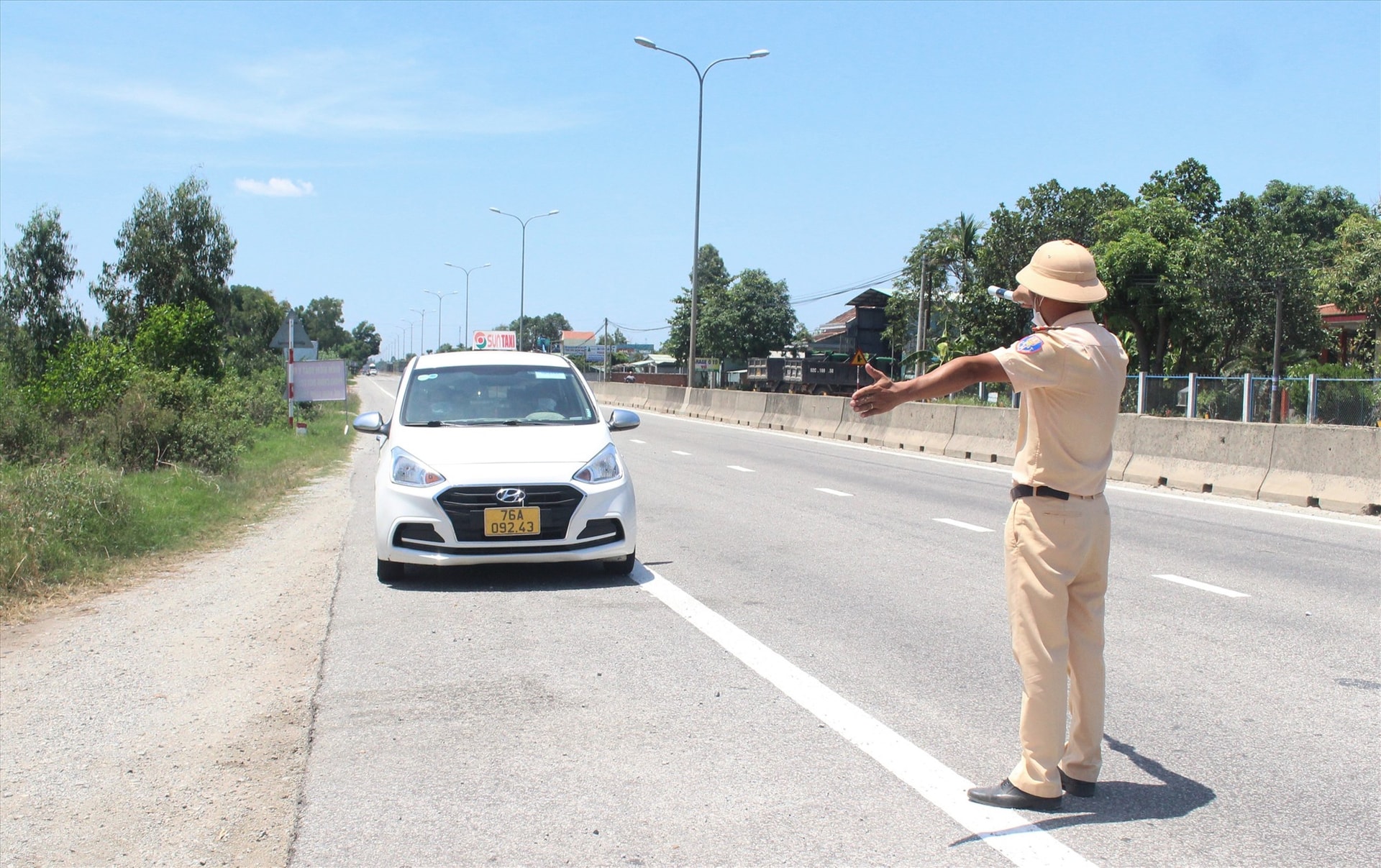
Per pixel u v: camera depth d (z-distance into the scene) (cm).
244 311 5453
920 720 473
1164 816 373
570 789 397
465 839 357
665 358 12156
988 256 4397
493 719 474
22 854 350
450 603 702
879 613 677
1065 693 374
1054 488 365
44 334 2866
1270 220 5416
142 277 3077
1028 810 377
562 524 743
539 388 892
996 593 739
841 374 5844
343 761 427
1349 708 496
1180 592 759
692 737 451
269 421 2692
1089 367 355
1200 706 500
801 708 488
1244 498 1335
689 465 1739
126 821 375
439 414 857
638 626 639
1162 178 4597
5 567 752
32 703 509
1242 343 3775
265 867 339
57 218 2927
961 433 2000
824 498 1287
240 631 644
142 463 1477
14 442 1452
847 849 347
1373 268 3597
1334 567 859
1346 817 374
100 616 689
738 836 357
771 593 734
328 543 977
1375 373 3531
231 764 427
